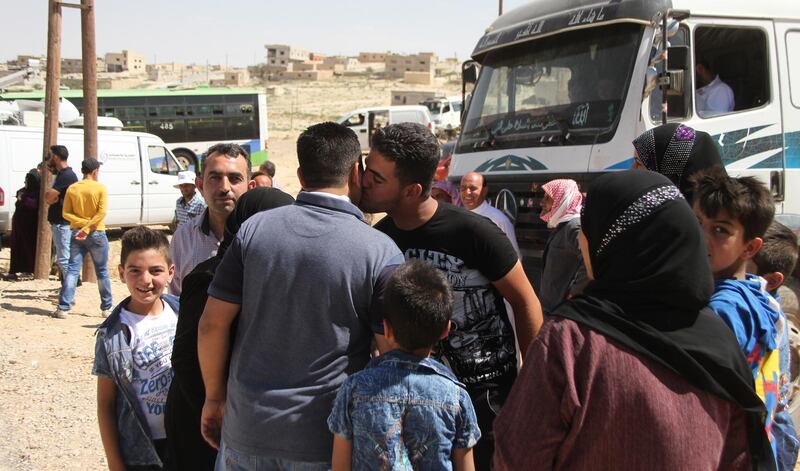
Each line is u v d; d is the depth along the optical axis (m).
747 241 2.35
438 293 2.32
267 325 2.45
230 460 2.49
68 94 28.91
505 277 2.90
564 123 6.59
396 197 2.83
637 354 1.84
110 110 29.36
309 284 2.42
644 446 1.80
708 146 3.49
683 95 6.24
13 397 6.00
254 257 2.47
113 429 3.20
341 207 2.51
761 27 6.72
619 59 6.32
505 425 1.93
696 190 2.45
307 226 2.47
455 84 108.00
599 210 1.98
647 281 1.88
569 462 1.88
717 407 1.88
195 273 2.88
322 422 2.44
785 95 6.84
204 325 2.55
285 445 2.41
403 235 2.95
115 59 149.00
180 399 2.89
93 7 10.91
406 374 2.33
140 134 16.55
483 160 7.32
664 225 1.90
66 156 9.49
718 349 1.90
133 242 3.20
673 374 1.85
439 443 2.31
